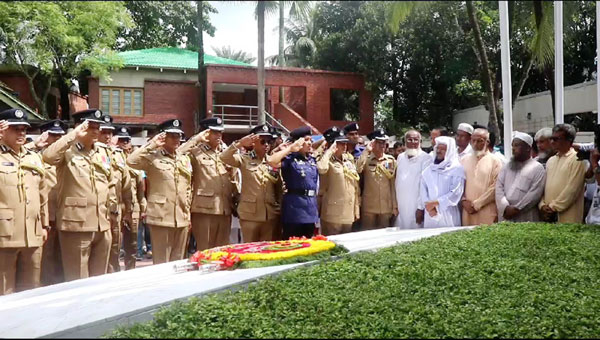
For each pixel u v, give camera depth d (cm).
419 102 615
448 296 343
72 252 543
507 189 638
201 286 364
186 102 1110
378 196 706
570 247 478
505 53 729
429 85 577
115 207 652
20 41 538
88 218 545
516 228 569
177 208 591
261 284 357
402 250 472
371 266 416
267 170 625
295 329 276
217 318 286
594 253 457
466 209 661
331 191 667
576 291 360
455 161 665
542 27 793
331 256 468
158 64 1046
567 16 893
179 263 491
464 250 473
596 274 403
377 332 273
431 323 290
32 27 516
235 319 285
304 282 366
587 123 1198
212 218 615
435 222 655
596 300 339
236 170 653
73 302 347
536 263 433
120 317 300
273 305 314
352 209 670
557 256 456
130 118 1084
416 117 678
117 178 666
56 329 289
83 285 419
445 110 658
